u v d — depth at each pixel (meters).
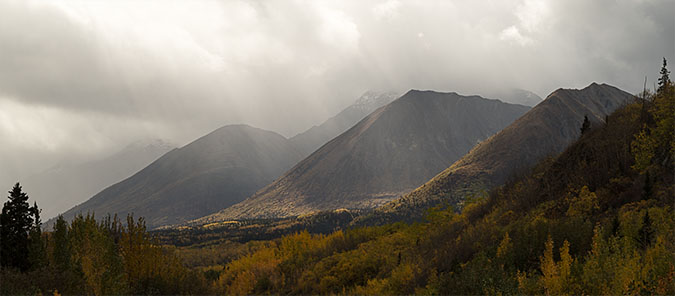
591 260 22.83
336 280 54.53
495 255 33.88
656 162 42.72
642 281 20.61
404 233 76.56
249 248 135.88
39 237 40.75
